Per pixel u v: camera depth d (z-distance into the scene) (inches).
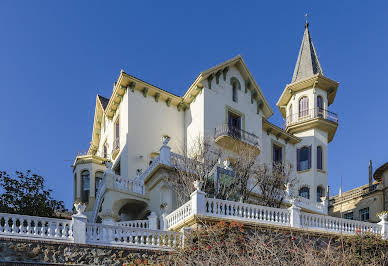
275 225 713.0
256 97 1347.2
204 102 1193.4
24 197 863.1
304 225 750.5
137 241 618.2
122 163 1123.9
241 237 642.8
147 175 997.8
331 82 1519.4
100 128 1549.0
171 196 930.7
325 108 1509.6
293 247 623.2
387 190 1381.6
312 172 1417.3
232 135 1196.5
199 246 605.3
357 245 741.9
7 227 549.6
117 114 1248.2
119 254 597.6
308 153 1450.5
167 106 1236.5
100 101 1481.3
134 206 1013.2
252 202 986.1
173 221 739.4
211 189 933.2
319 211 1119.6
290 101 1569.9
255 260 558.6
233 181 951.6
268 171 1081.4
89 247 581.6
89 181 1298.0
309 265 564.4
